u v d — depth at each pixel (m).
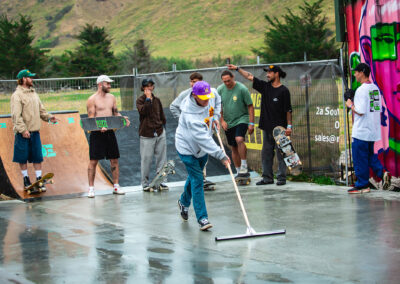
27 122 8.52
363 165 7.54
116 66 57.34
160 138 9.12
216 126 6.60
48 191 8.80
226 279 4.14
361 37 7.95
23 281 4.25
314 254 4.71
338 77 8.45
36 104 8.64
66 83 15.63
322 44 49.53
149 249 5.13
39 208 7.76
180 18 181.62
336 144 8.55
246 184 9.16
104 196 8.72
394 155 7.61
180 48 153.12
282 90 8.62
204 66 84.31
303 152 9.22
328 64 8.56
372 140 7.43
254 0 175.50
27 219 6.90
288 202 7.26
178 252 4.99
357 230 5.50
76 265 4.65
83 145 9.97
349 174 8.41
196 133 5.83
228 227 5.99
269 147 8.92
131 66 56.59
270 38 52.25
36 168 8.72
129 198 8.41
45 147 9.65
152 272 4.38
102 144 8.66
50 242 5.55
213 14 176.50
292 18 53.09
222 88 9.12
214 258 4.74
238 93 8.95
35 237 5.82
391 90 7.56
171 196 8.41
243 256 4.77
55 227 6.33
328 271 4.21
